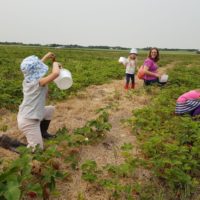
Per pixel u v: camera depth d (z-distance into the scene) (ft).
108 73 17.62
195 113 8.65
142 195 4.94
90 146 6.77
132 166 5.56
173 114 9.12
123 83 15.67
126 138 7.43
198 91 8.73
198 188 5.37
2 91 10.19
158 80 13.62
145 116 8.45
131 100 11.39
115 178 5.46
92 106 10.10
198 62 41.86
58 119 8.48
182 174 5.24
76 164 5.82
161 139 6.70
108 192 5.11
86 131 6.87
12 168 4.23
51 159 5.43
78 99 11.08
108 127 7.18
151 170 5.57
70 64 22.04
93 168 5.41
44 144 6.51
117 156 6.40
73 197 4.95
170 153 5.85
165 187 5.32
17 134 7.24
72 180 5.37
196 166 5.86
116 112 9.62
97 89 13.33
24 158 4.60
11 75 15.01
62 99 10.63
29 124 6.07
